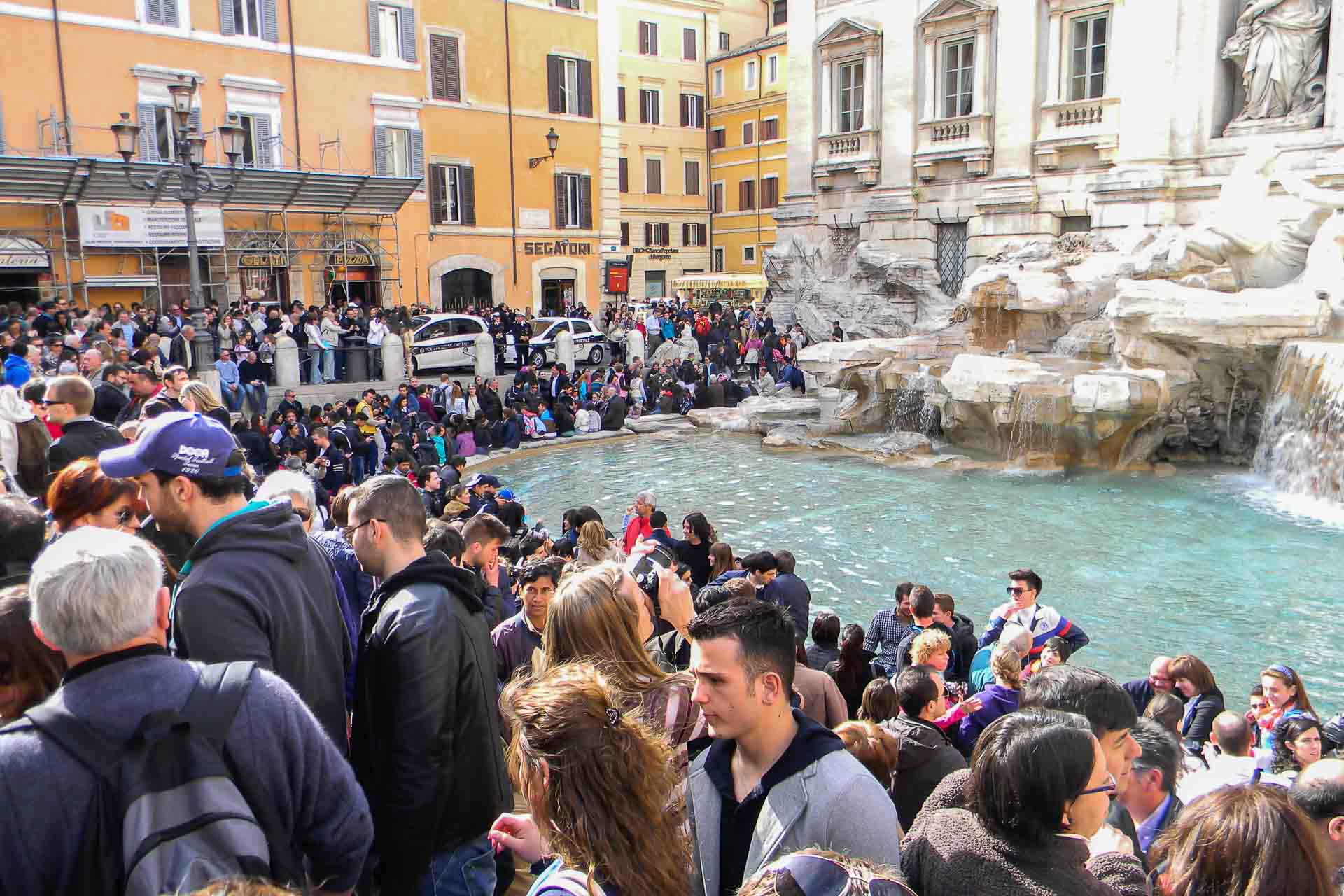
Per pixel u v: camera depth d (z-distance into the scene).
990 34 32.69
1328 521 16.08
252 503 3.85
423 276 38.28
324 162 34.97
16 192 26.70
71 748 2.51
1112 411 18.94
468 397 25.70
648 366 33.44
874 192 36.75
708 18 58.88
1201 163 28.00
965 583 13.61
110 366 12.04
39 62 28.52
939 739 5.09
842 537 16.00
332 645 3.88
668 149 58.09
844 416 24.61
